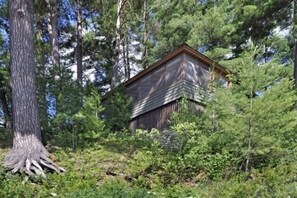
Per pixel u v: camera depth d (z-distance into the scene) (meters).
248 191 5.23
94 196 4.50
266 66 6.54
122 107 12.84
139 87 13.99
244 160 6.46
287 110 6.46
